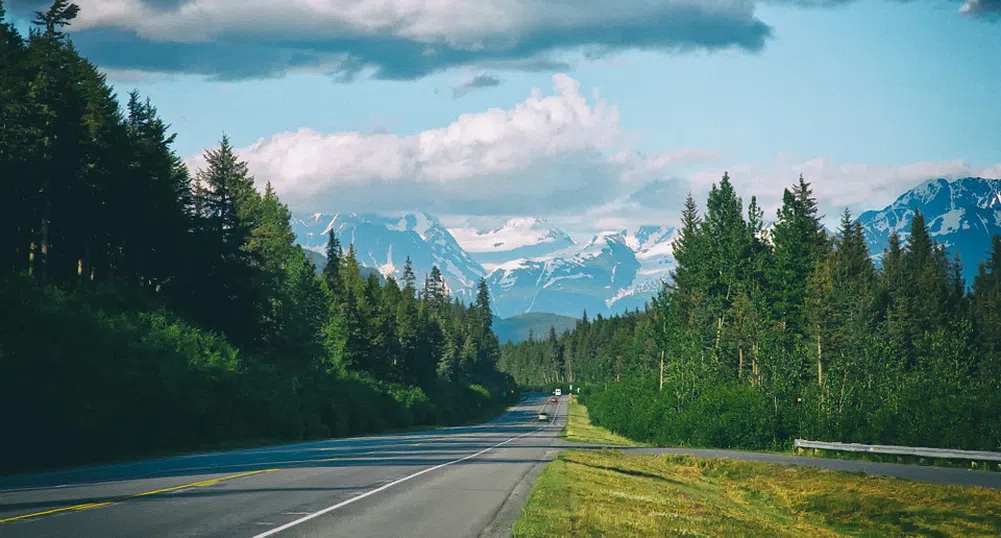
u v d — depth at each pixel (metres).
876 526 26.55
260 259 77.56
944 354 65.19
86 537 11.75
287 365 72.81
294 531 13.06
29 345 30.09
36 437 29.61
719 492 31.86
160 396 37.84
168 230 68.62
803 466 37.22
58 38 60.78
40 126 58.09
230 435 47.62
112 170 63.22
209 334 53.59
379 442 51.50
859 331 72.00
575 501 19.38
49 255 65.19
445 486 21.89
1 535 11.76
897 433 45.84
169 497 16.83
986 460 37.38
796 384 68.31
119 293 50.06
